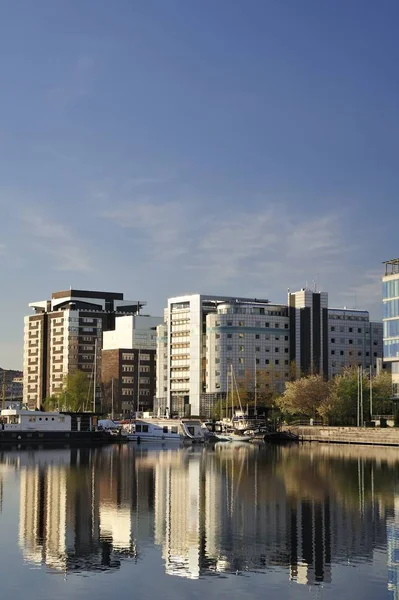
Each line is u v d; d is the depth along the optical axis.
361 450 173.00
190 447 199.00
